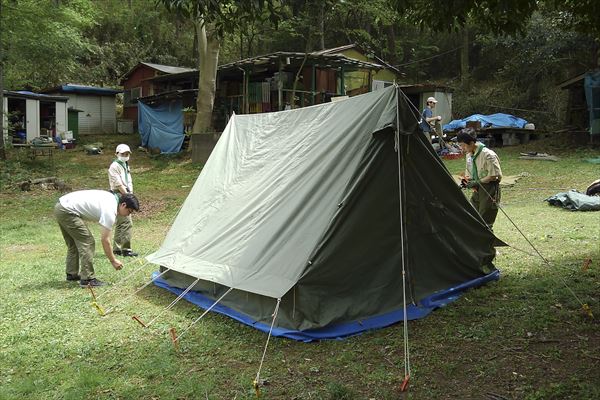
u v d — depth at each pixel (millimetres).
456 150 15820
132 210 6039
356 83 21797
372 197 4918
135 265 7238
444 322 4809
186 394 3656
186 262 5695
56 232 10281
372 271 4953
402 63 31406
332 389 3564
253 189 5926
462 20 5734
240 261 5180
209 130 20391
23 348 4543
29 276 6836
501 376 3736
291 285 4523
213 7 4375
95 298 5840
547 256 6809
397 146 4953
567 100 21969
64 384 3887
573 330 4480
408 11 7090
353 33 27922
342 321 4703
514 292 5523
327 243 4684
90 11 25156
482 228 5797
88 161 20594
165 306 5551
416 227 5262
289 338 4523
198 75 22828
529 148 18406
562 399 3359
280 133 6328
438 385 3652
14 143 21250
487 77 28906
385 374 3822
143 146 23453
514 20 5703
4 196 14391
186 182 16391
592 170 13797
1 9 19047
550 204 10438
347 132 5309
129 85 28344
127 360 4273
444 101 23234
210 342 4543
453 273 5605
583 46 21031
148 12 33156
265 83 20281
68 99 24203
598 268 6168
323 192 5043
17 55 22031
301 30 27656
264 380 3820
